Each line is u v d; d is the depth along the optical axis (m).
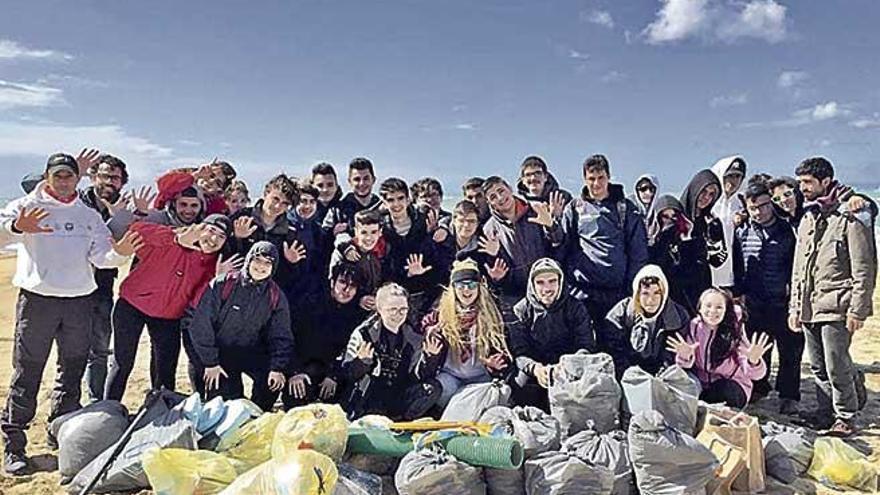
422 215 7.38
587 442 5.30
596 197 7.26
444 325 6.33
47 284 5.77
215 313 6.13
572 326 6.44
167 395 5.86
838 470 5.67
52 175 5.82
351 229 7.43
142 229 6.24
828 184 6.55
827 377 6.75
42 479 5.69
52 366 9.48
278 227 6.88
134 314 6.28
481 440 5.01
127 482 5.28
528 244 7.19
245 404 5.71
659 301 6.42
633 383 5.72
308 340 6.68
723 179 7.87
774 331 7.35
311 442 5.12
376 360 6.21
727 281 7.64
